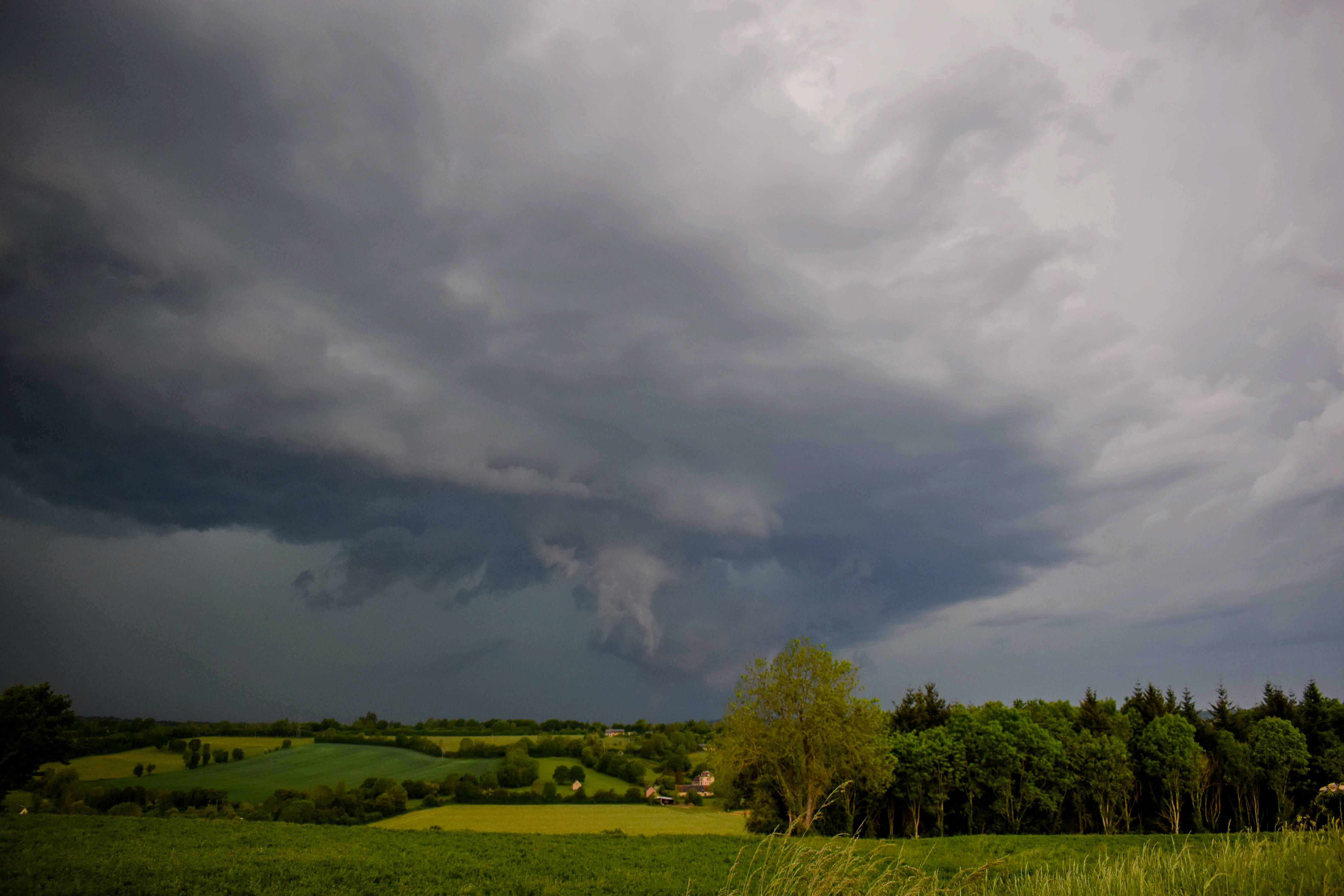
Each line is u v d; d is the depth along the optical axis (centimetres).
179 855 2645
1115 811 6756
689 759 12975
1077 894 1050
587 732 16712
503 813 9125
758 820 5353
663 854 3262
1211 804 6831
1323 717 6931
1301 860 1022
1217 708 7869
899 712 7906
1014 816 6322
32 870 2216
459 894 2200
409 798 10519
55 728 5284
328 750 13325
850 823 5347
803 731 5109
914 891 943
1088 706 7650
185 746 13100
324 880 2295
